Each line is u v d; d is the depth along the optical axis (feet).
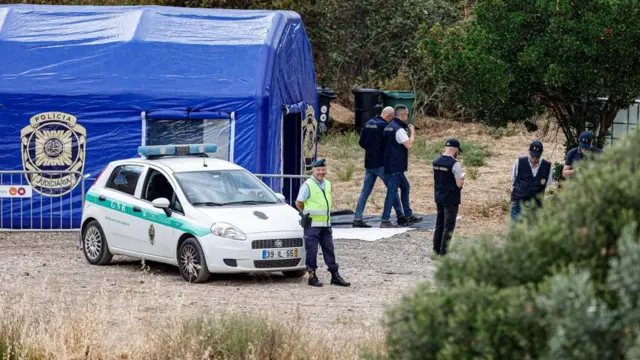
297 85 232.73
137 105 205.57
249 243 144.56
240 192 155.84
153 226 154.20
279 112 213.66
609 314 50.39
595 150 166.40
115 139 206.49
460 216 218.59
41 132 206.28
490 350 54.70
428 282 62.64
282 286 146.10
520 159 171.42
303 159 240.73
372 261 169.07
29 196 204.33
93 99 205.57
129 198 160.04
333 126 383.86
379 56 414.82
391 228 204.23
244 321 101.76
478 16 209.97
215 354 97.66
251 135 204.33
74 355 98.27
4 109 205.26
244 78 206.49
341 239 192.13
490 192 254.47
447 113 409.90
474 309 56.49
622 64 198.49
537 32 207.51
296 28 232.94
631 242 50.34
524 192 170.50
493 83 201.67
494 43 207.51
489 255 60.08
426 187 268.21
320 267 164.04
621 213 55.42
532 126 221.25
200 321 101.65
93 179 205.77
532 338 54.24
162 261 153.58
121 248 160.56
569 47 195.31
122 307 123.85
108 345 99.25
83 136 206.28
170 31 215.31
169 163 160.76
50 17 219.41
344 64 417.90
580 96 209.36
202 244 145.69
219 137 205.57
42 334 98.89
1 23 217.15
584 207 57.11
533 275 57.93
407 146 203.10
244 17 221.46
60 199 205.05
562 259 57.36
